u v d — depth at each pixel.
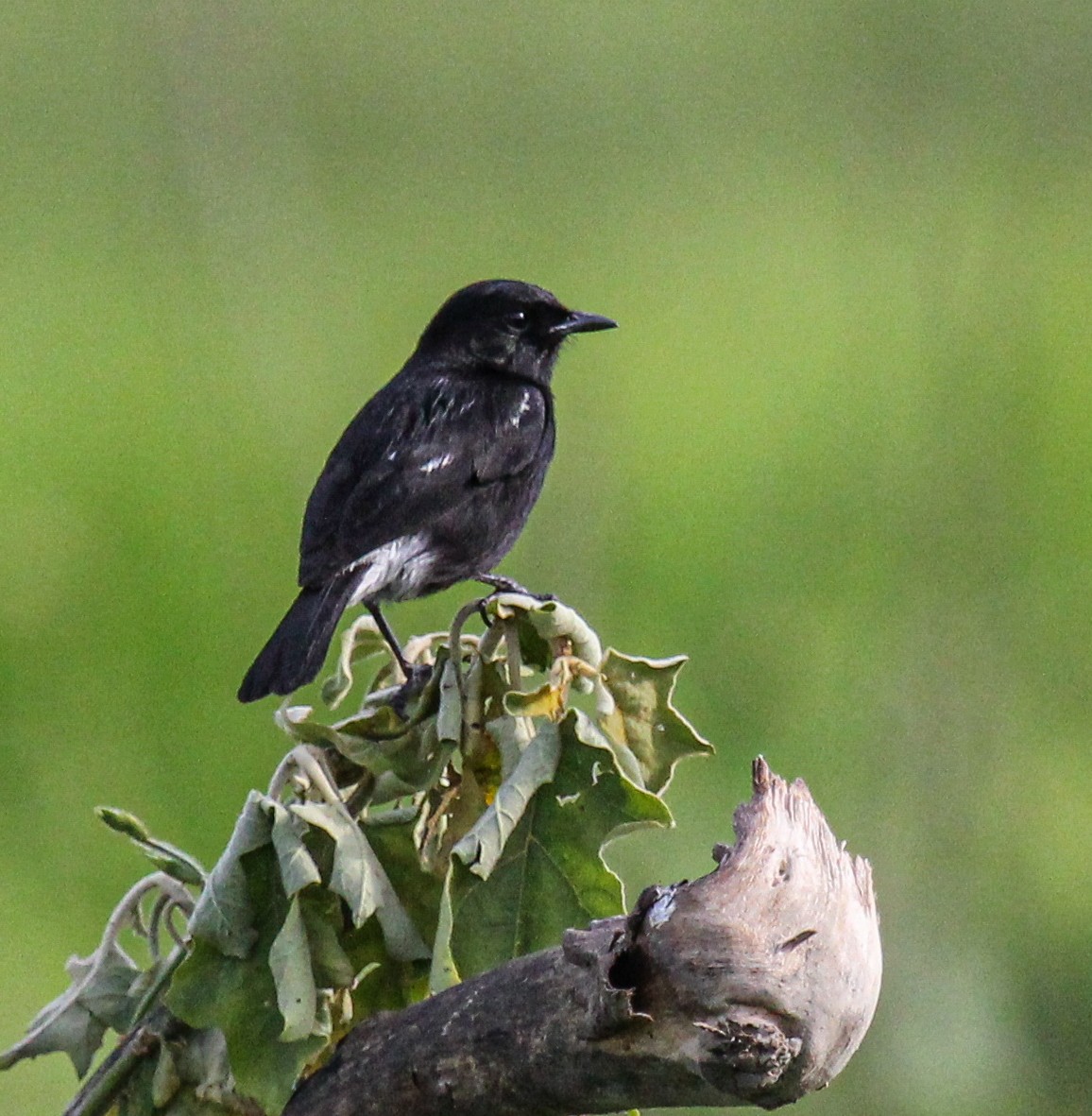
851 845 10.49
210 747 11.61
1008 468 13.12
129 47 22.62
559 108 26.09
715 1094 4.02
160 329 18.22
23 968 10.08
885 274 21.36
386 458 8.41
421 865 4.70
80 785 11.45
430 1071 4.29
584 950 4.04
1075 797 11.29
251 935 4.50
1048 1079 9.27
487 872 4.53
